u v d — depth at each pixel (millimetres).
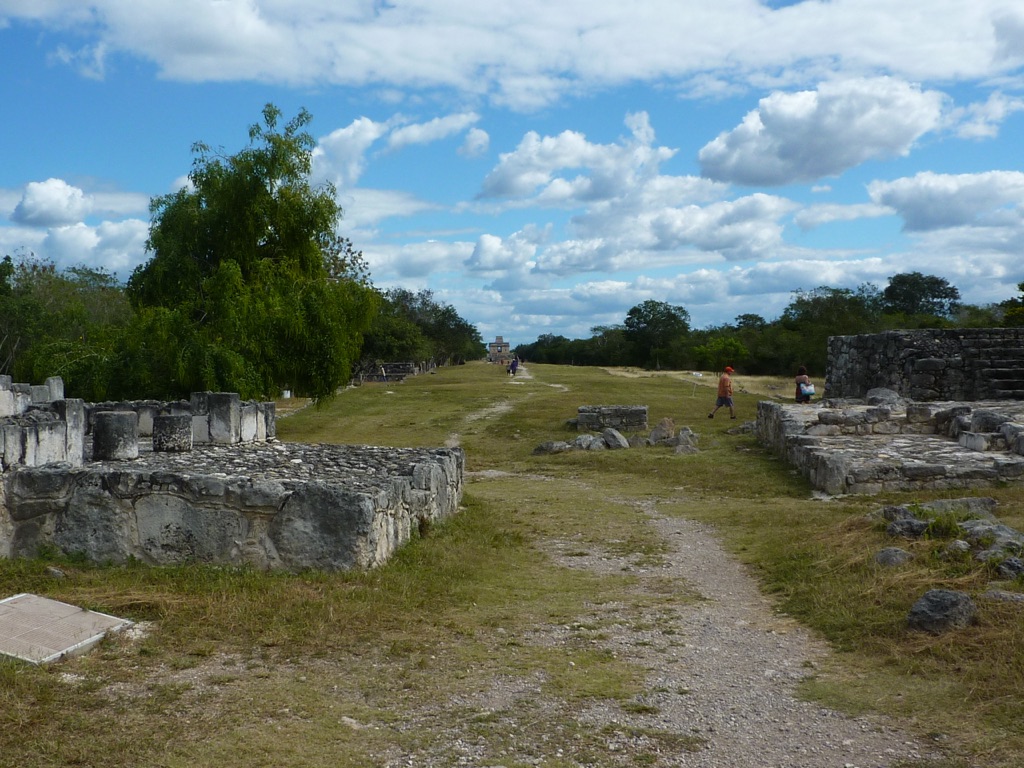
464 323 92125
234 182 24297
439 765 4215
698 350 71250
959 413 17391
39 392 15227
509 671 5582
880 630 6117
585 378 50875
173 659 5414
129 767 4008
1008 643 5449
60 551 7586
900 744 4426
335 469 11031
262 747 4273
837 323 57250
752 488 15094
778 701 5090
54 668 5152
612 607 7375
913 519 8633
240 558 7516
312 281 24812
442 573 8031
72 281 47969
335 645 5832
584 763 4273
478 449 22531
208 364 22078
